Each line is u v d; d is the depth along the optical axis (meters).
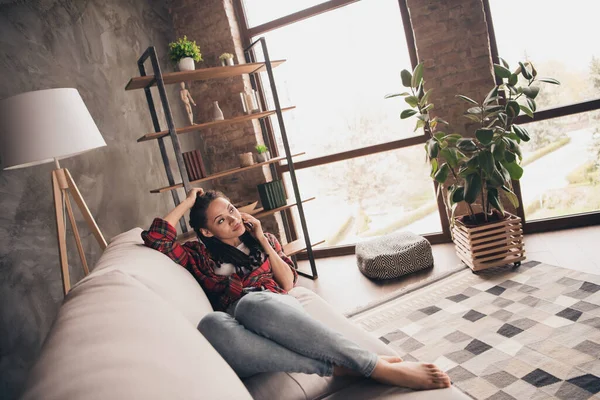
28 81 2.47
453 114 3.22
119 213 2.96
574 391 1.49
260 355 1.20
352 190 3.75
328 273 3.37
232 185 3.79
